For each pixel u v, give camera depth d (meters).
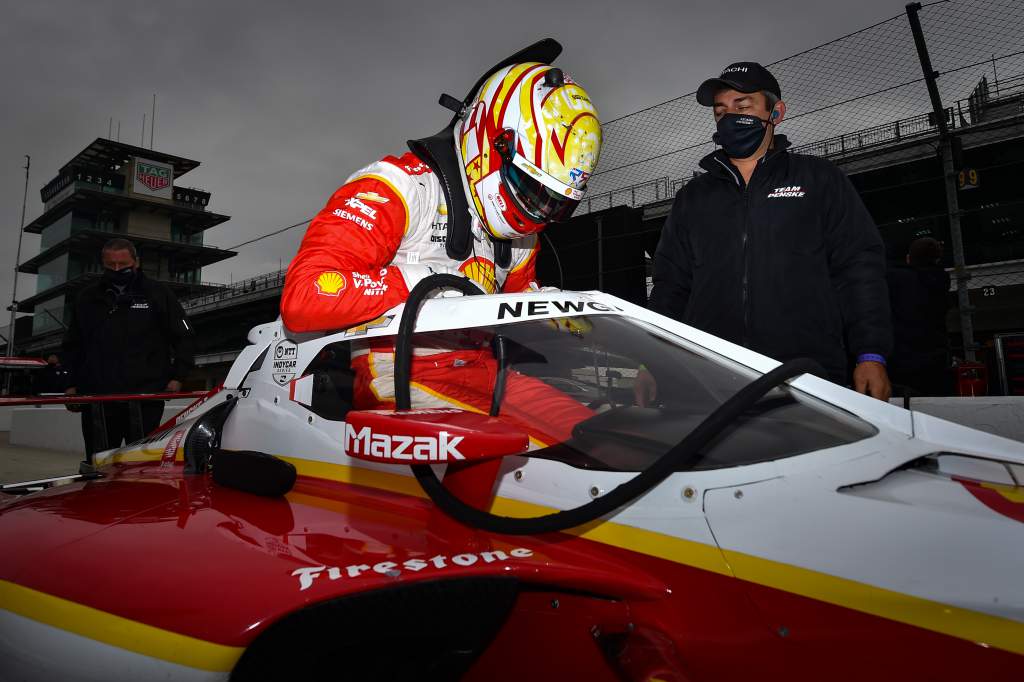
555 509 1.00
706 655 0.84
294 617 0.84
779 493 0.89
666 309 2.29
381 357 1.36
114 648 0.85
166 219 69.31
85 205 65.94
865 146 8.42
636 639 0.88
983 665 0.68
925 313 3.95
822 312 1.95
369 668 0.98
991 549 0.74
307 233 1.48
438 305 1.30
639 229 6.38
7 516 1.21
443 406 1.24
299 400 1.45
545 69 1.59
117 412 3.73
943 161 4.40
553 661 0.98
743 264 2.03
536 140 1.53
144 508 1.17
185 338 3.92
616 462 1.01
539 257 6.98
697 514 0.90
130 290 3.76
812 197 1.95
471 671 1.07
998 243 8.64
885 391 1.77
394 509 1.16
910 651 0.72
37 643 0.91
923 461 0.99
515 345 1.21
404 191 1.54
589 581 0.90
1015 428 3.21
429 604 0.87
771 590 0.81
